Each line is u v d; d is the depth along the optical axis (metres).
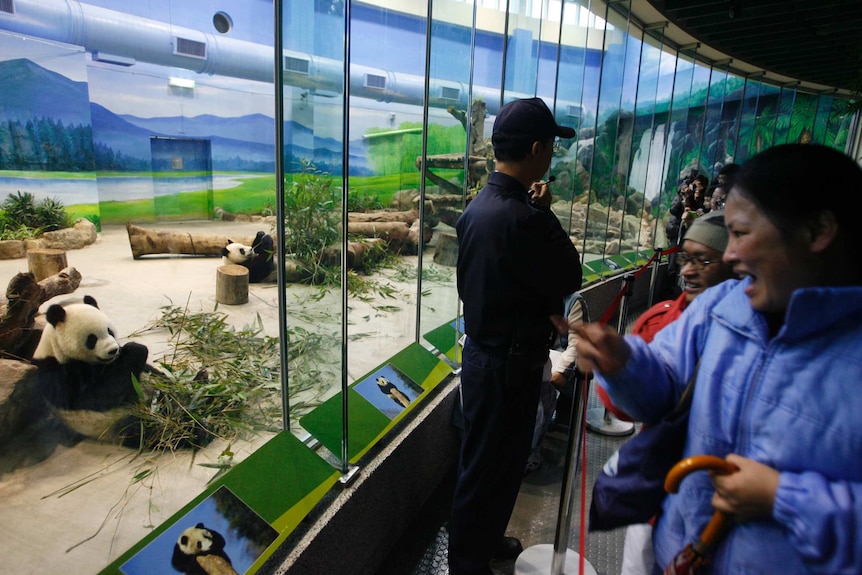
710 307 1.01
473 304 1.92
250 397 2.22
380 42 5.43
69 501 1.50
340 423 2.04
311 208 1.84
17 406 1.50
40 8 1.64
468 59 3.14
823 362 0.74
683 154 9.39
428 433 2.61
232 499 1.57
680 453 0.99
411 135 4.63
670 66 8.02
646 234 8.40
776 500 0.73
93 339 1.69
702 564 0.89
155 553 1.33
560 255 1.85
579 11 5.09
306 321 1.93
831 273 0.75
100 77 2.37
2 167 1.51
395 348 3.09
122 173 2.69
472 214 1.92
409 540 2.40
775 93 11.47
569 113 5.42
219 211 3.58
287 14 1.62
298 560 1.56
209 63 3.07
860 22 7.01
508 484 2.00
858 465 0.70
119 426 1.79
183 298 3.07
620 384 1.00
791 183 0.73
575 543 2.47
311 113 1.77
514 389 1.92
